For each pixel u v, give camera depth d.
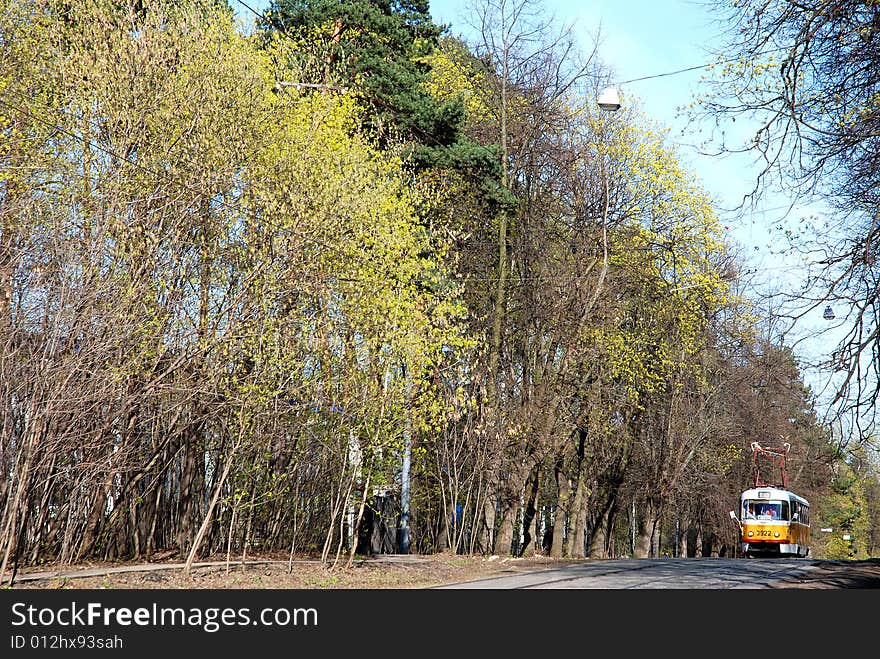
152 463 19.73
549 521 50.41
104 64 17.75
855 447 17.11
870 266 16.17
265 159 19.94
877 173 16.14
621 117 34.56
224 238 19.20
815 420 19.03
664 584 19.00
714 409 42.94
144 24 18.86
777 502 46.44
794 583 19.91
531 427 32.12
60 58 17.91
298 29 27.89
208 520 18.67
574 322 33.25
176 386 18.22
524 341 35.41
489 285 34.31
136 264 17.45
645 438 41.50
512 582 19.55
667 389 40.34
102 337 15.70
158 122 18.53
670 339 36.12
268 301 18.69
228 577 18.08
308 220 19.12
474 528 29.97
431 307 24.75
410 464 31.00
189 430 22.11
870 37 15.55
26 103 17.25
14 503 14.51
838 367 16.31
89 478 18.25
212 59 19.53
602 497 44.50
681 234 34.53
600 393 35.06
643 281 34.84
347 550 28.73
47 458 15.62
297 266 19.16
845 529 72.38
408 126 28.95
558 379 33.22
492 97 34.56
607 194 33.41
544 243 34.72
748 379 41.16
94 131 17.69
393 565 23.70
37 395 14.77
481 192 30.97
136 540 21.34
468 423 29.62
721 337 38.94
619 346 34.31
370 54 28.91
